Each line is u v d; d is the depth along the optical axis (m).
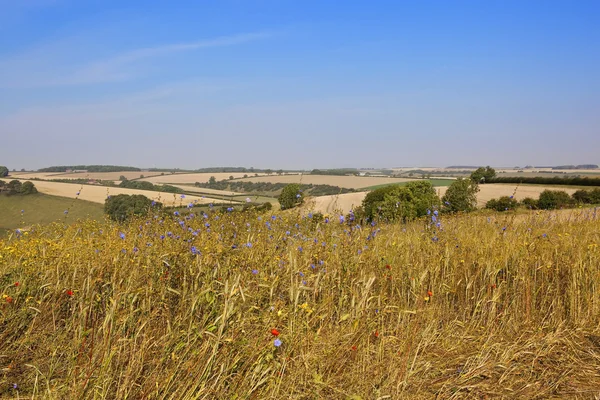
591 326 5.04
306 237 6.18
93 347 3.32
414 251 6.38
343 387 3.57
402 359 3.87
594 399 3.73
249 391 3.18
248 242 5.05
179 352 3.41
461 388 3.75
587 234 8.06
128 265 4.57
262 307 4.00
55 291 4.26
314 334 3.86
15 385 3.07
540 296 5.67
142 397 3.00
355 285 4.79
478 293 5.58
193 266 4.47
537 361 4.38
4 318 3.82
